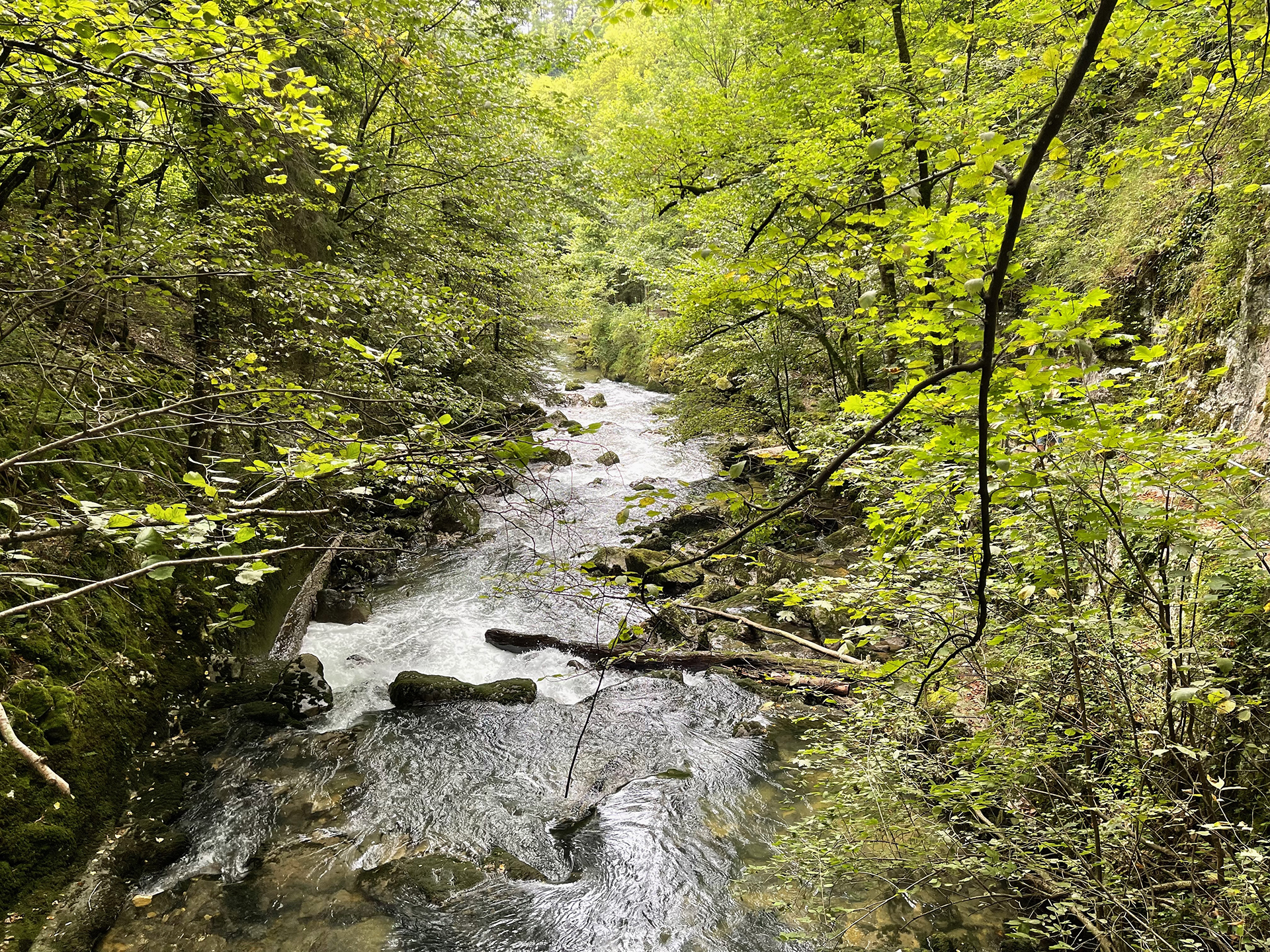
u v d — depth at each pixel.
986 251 1.44
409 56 8.12
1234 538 2.40
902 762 3.27
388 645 7.11
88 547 4.98
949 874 3.94
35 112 3.48
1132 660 2.97
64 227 4.02
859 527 9.49
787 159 6.43
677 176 8.95
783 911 3.92
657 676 6.69
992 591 3.18
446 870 4.21
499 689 6.27
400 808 4.78
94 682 4.52
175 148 3.57
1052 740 2.88
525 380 13.45
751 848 4.48
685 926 3.88
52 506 2.06
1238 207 5.17
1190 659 2.68
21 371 4.80
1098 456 2.35
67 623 4.52
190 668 5.63
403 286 4.14
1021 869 3.00
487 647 7.20
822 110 7.23
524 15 10.57
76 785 4.02
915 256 1.79
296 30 5.35
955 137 5.19
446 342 4.30
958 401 1.94
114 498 4.71
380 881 4.11
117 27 2.03
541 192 10.75
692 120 8.32
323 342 4.07
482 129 10.33
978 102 5.46
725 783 5.14
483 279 11.14
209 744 5.13
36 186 4.91
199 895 3.88
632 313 23.88
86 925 3.51
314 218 8.98
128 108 3.29
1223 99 3.01
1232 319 5.09
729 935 3.82
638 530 9.95
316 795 4.82
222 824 4.43
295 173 9.02
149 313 6.20
